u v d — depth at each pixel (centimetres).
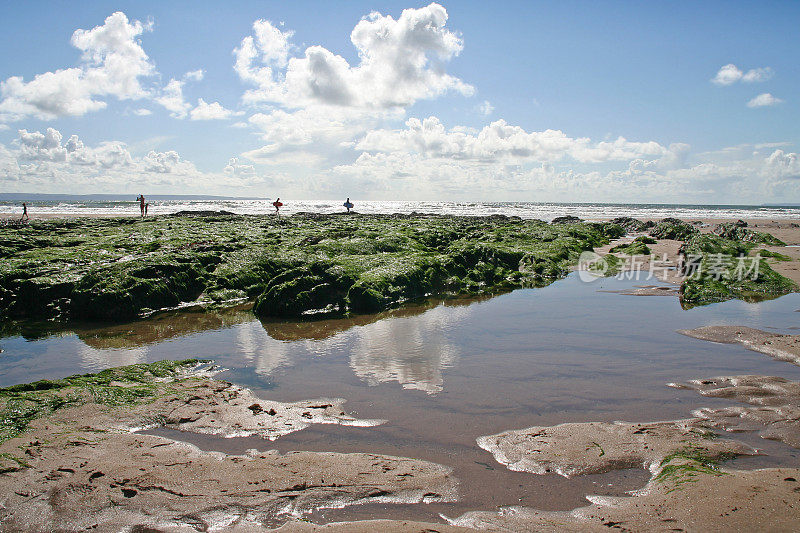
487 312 1362
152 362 951
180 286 1561
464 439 615
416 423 662
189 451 590
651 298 1522
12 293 1457
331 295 1433
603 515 452
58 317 1377
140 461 564
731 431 621
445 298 1612
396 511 471
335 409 709
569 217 5634
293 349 1023
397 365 905
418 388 788
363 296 1412
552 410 698
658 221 5534
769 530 407
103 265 1659
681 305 1408
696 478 494
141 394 762
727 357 920
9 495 495
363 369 886
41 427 654
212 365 920
